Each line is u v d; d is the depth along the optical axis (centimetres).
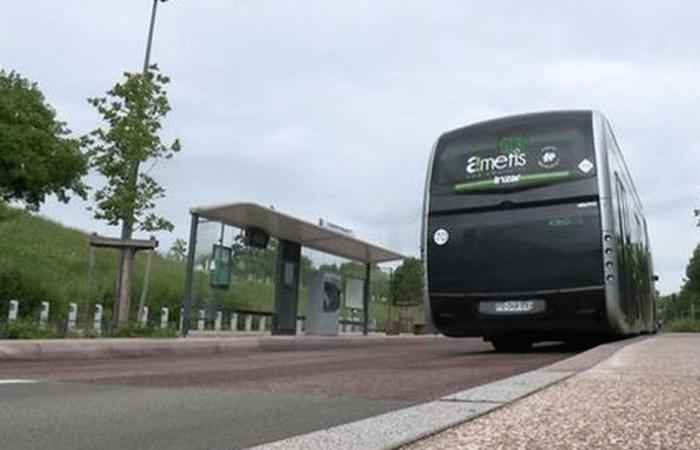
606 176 1241
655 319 2514
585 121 1271
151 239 1727
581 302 1220
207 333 1934
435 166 1363
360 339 2225
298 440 396
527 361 1142
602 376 704
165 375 863
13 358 1131
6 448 405
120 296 1722
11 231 3319
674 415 464
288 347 1784
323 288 2384
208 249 1988
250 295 2261
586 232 1227
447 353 1491
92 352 1255
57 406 568
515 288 1257
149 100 1916
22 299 2177
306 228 2097
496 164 1305
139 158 1841
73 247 3416
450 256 1316
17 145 4359
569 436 397
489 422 450
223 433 455
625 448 366
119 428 471
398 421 450
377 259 2720
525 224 1263
